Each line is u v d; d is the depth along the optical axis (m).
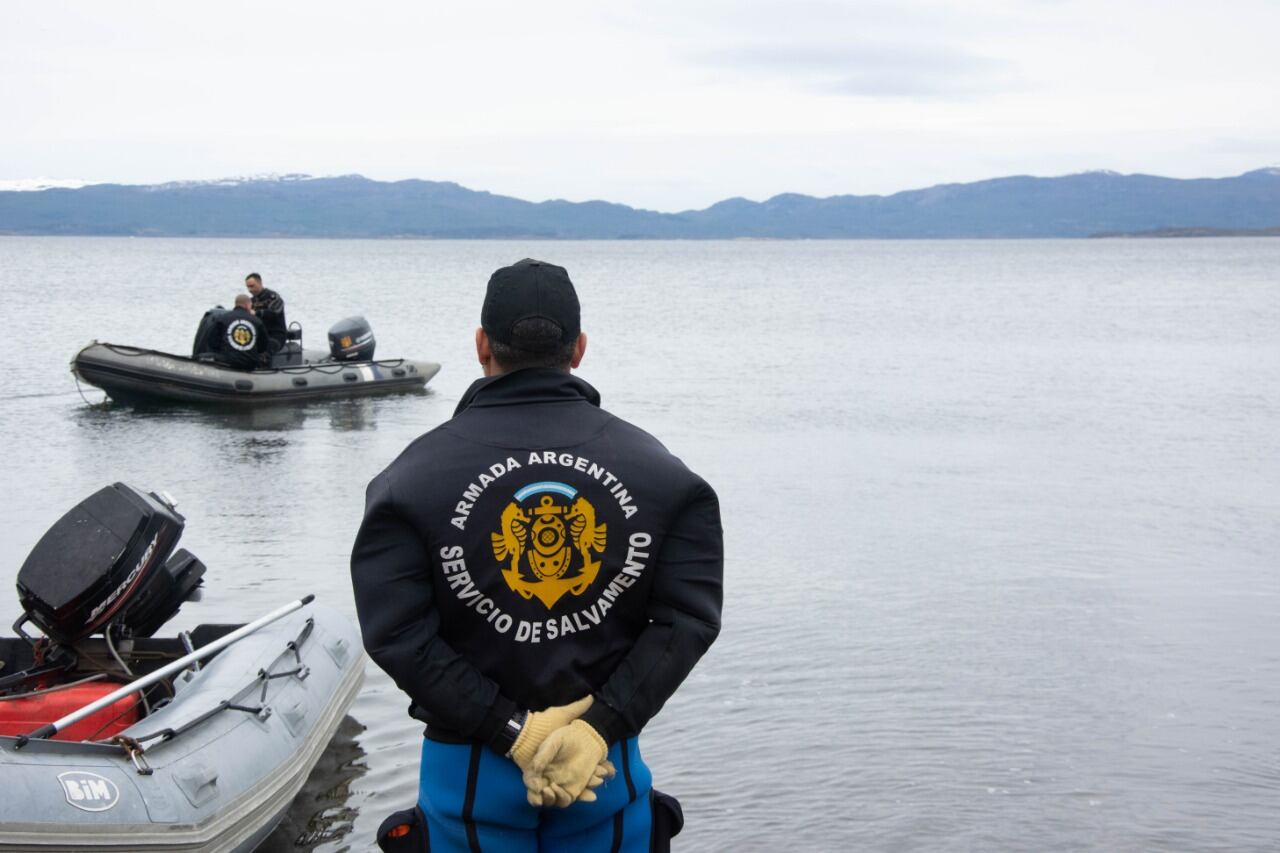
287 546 10.02
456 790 2.36
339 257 158.75
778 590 8.72
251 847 4.79
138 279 69.06
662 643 2.37
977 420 17.59
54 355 25.73
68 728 5.01
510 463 2.35
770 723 6.22
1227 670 7.05
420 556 2.33
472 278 79.94
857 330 36.19
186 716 4.77
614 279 85.19
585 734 2.29
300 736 5.26
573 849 2.42
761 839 5.02
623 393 20.56
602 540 2.35
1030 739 6.02
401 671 2.29
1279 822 5.18
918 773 5.63
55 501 11.79
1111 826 5.12
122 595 5.33
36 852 3.91
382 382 20.31
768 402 19.42
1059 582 8.96
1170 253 196.62
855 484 12.72
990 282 79.19
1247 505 11.80
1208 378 23.45
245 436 16.02
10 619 8.01
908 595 8.60
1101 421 17.58
